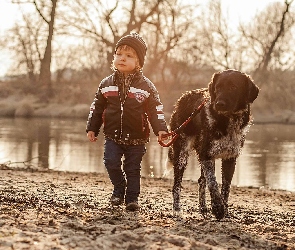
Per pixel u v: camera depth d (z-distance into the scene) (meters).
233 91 7.11
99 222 6.04
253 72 59.19
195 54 55.19
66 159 20.08
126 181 7.24
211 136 7.32
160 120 6.98
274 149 25.36
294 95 54.22
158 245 5.06
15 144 24.81
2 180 11.38
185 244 5.19
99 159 20.28
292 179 16.16
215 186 7.20
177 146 8.23
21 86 56.66
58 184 11.34
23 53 62.66
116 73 7.03
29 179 12.06
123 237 5.25
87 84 56.56
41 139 27.50
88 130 7.20
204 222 6.79
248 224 7.11
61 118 47.31
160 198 10.09
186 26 49.88
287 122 48.44
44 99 53.78
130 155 7.12
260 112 50.97
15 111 49.44
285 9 55.44
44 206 7.05
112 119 7.00
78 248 4.78
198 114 7.77
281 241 5.97
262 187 14.05
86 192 10.13
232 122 7.29
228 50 58.16
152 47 52.41
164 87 54.06
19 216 5.96
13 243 4.72
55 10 50.19
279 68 58.06
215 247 5.25
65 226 5.61
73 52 64.50
